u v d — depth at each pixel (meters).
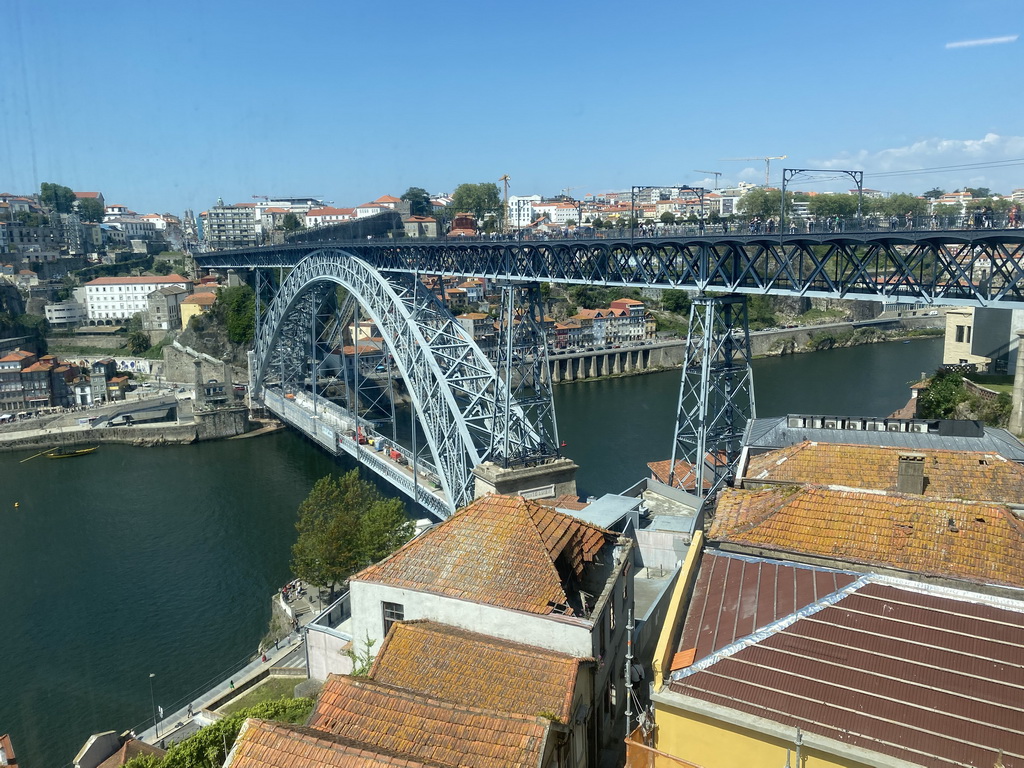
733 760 19.69
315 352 151.38
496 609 27.30
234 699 53.94
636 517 43.50
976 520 27.67
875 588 22.89
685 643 22.52
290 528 93.75
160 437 139.25
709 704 19.98
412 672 24.05
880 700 19.30
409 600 29.00
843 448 40.09
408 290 87.31
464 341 80.88
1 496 110.38
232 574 81.25
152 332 192.75
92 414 146.38
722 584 24.89
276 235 198.12
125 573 82.19
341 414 130.62
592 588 31.30
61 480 117.88
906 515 28.50
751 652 21.33
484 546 30.02
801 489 31.05
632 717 29.14
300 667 56.22
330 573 65.81
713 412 55.84
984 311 102.19
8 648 67.69
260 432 145.50
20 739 55.22
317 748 18.56
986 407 79.50
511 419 71.69
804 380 168.00
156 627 70.69
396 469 93.75
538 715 20.25
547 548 29.47
